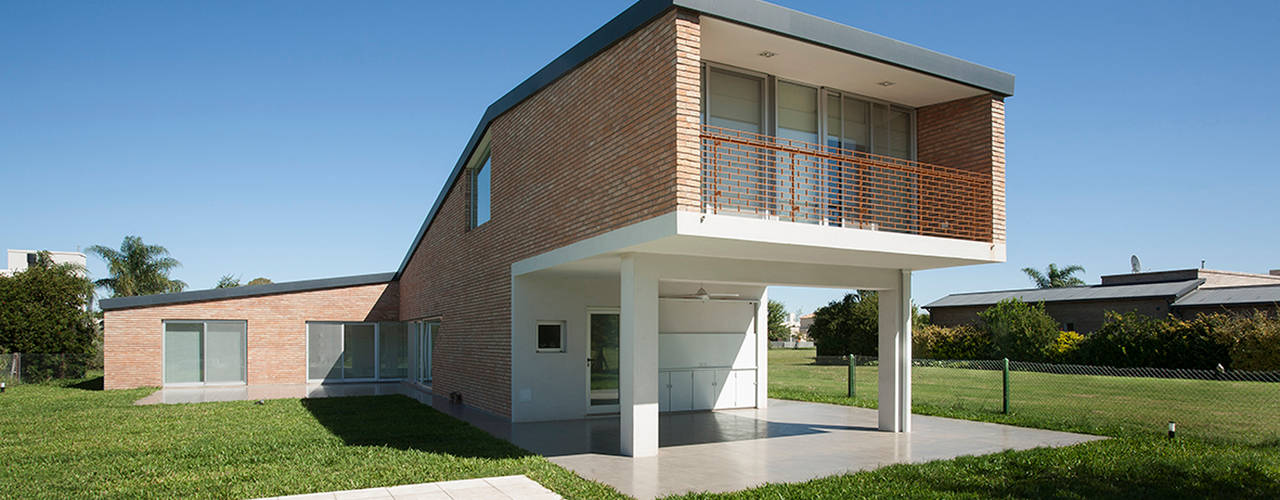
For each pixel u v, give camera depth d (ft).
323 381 80.84
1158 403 55.67
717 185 29.96
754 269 36.35
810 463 31.53
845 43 32.42
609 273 44.37
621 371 34.19
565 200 38.22
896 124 40.22
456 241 60.80
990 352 107.86
